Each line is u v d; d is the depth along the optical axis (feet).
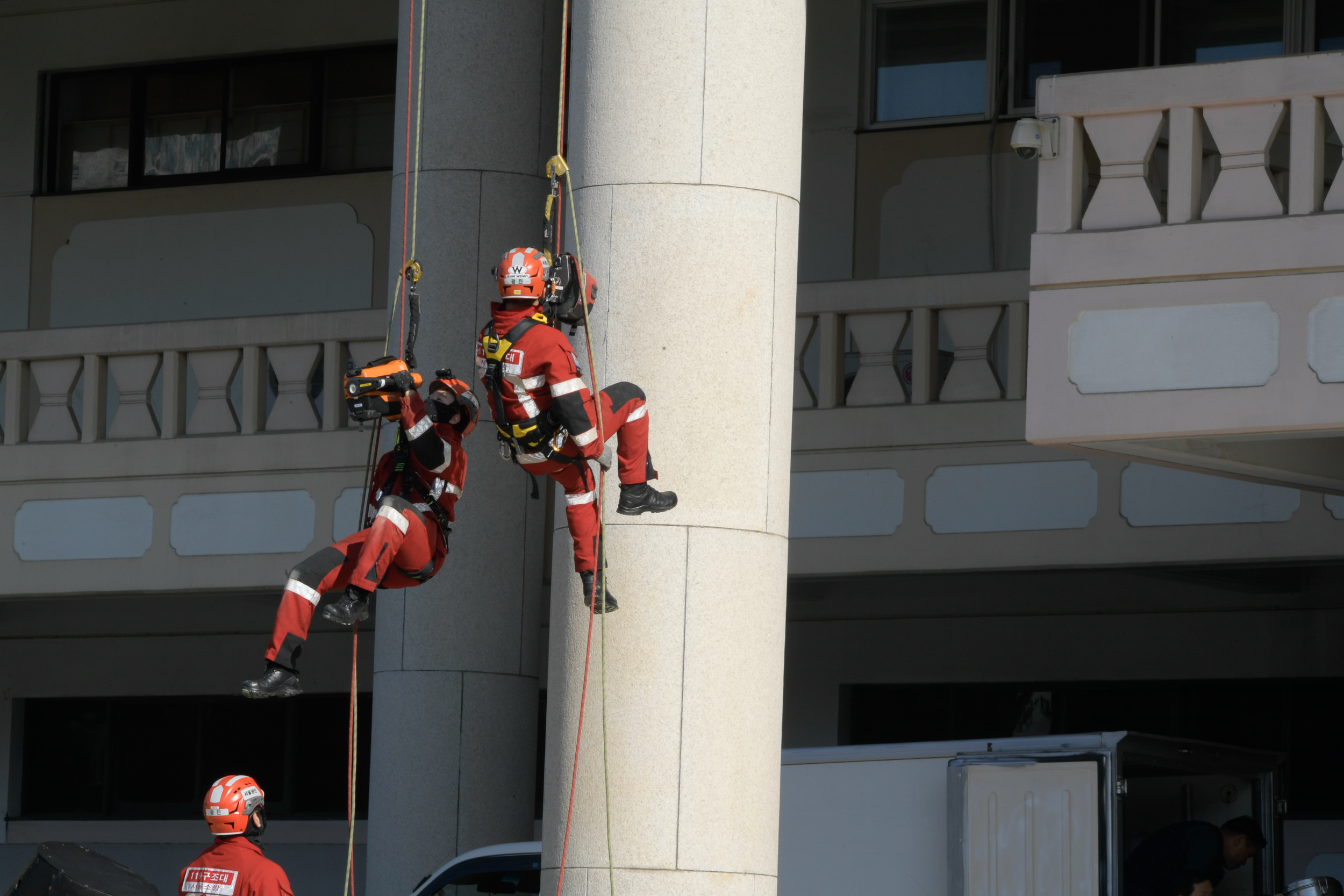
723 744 84.58
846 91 179.93
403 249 139.13
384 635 136.77
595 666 85.20
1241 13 169.48
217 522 167.22
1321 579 163.43
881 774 111.86
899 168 176.96
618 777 84.33
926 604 185.68
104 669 218.38
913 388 151.64
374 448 76.84
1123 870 108.78
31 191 211.00
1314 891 106.01
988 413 148.05
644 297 85.25
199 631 215.10
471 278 137.08
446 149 138.82
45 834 218.59
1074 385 106.73
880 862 110.93
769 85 87.30
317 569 72.84
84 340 173.58
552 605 88.28
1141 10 172.35
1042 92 109.40
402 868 132.46
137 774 217.77
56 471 172.96
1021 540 145.69
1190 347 103.81
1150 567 143.23
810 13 182.19
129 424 173.17
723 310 85.40
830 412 153.69
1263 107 104.17
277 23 203.62
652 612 84.58
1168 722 177.88
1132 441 106.63
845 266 177.68
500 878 118.42
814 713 189.98
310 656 211.20
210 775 214.90
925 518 149.38
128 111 209.67
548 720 88.02
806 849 113.29
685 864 83.76
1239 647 172.04
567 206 88.84
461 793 132.57
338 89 202.90
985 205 173.17
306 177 201.16
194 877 96.43
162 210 206.18
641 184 85.76
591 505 75.25
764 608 86.12
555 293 73.20
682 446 84.79
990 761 107.45
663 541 84.64
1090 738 106.42
